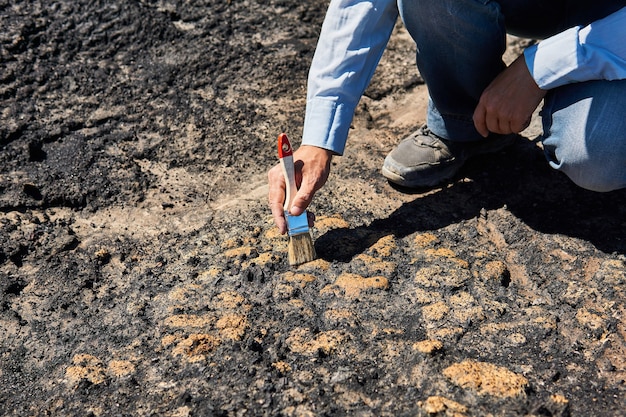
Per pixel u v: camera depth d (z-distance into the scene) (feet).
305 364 5.62
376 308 6.16
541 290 6.41
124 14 10.16
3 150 8.36
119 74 9.56
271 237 7.16
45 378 5.88
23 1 10.11
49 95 9.15
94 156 8.44
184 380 5.57
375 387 5.41
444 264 6.61
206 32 10.35
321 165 6.41
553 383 5.37
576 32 5.90
